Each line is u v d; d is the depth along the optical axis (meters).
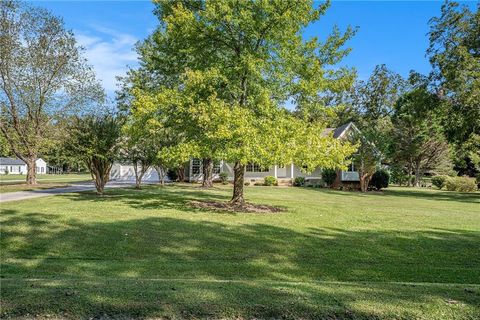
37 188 21.70
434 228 9.81
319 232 8.90
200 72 11.80
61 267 5.64
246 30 12.51
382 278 5.42
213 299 3.34
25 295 3.38
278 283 4.06
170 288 3.69
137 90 12.66
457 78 22.59
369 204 16.61
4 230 8.10
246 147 10.85
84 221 9.51
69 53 24.36
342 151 12.15
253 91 13.04
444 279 5.39
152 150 20.92
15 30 23.03
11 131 24.45
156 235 8.08
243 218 10.88
